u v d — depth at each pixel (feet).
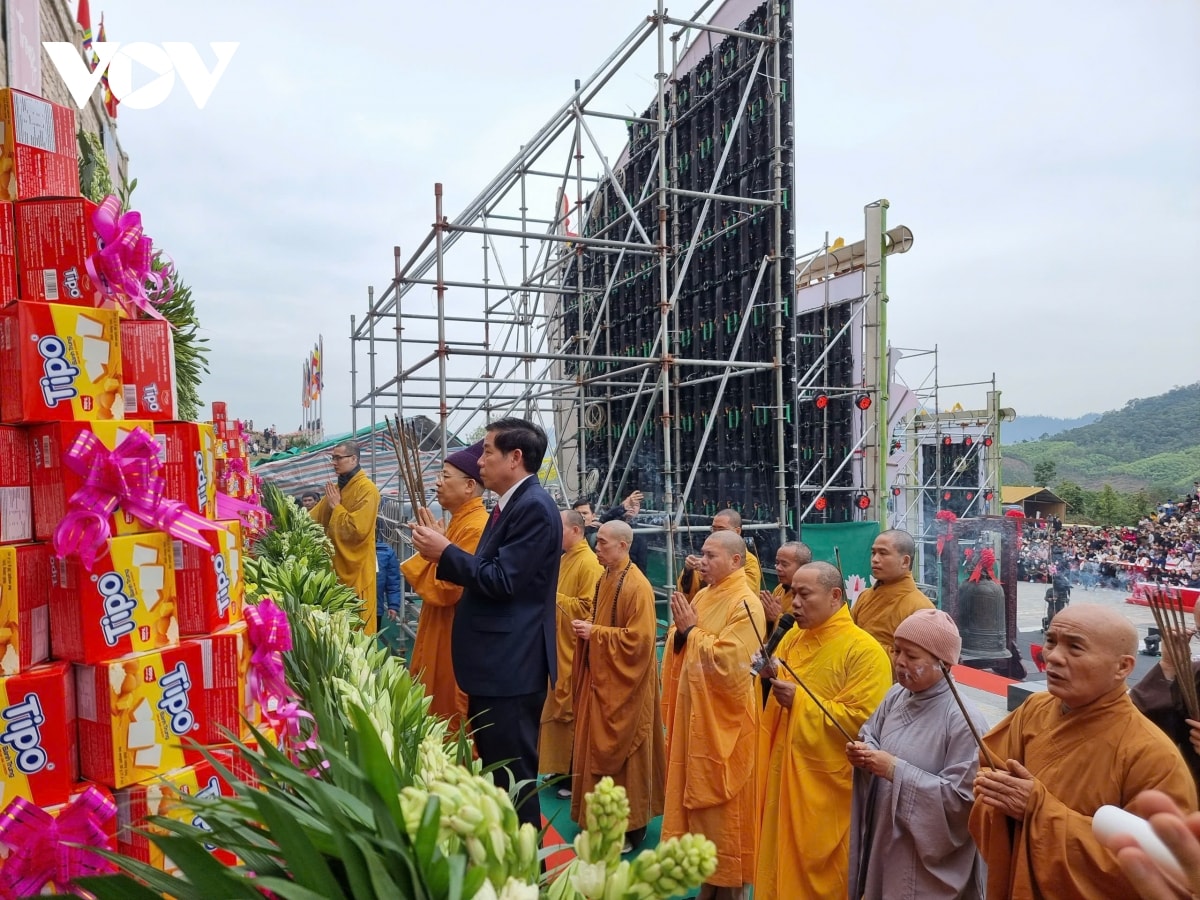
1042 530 52.08
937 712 9.93
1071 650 7.48
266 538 19.66
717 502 30.58
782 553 16.58
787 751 11.56
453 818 3.81
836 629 11.87
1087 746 7.50
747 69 27.09
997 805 7.57
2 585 4.89
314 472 49.26
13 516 5.20
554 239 23.82
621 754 15.28
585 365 38.50
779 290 25.62
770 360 26.86
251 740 6.01
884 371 39.68
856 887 10.28
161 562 5.55
